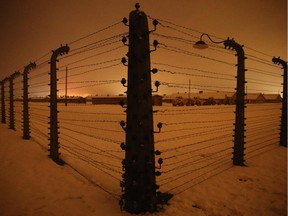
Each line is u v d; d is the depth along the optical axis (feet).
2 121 40.68
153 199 11.68
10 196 12.78
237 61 20.10
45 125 38.09
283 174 17.85
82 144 27.63
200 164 20.40
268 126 43.80
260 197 13.82
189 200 13.10
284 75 28.32
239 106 19.94
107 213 11.33
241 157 19.92
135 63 11.16
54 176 15.85
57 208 11.68
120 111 71.36
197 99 139.64
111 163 20.65
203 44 17.10
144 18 11.27
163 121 55.01
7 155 19.90
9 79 33.58
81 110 71.92
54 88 19.57
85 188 14.20
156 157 22.99
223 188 14.98
